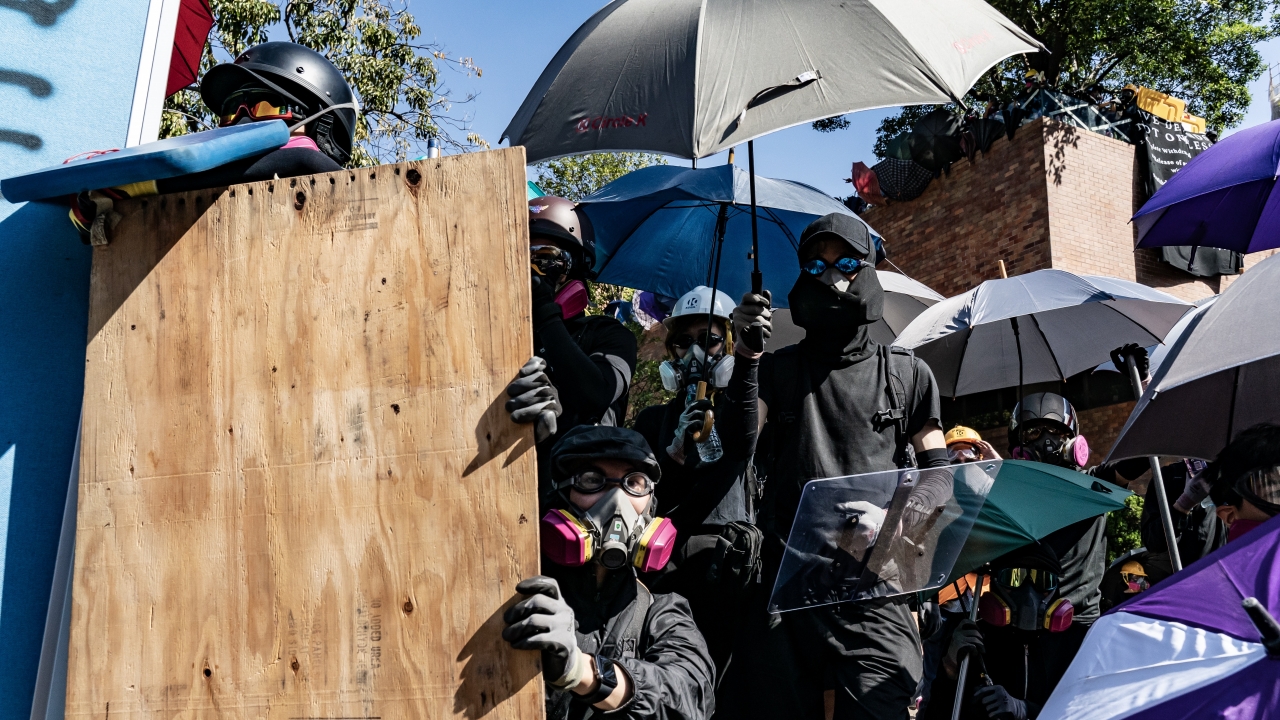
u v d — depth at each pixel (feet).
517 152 7.61
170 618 7.31
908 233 53.26
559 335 10.32
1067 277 16.48
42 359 9.29
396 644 7.07
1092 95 50.44
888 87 8.35
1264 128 13.44
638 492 8.63
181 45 17.25
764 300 10.06
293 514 7.33
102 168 7.43
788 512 10.62
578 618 8.64
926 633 13.80
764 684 10.34
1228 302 9.93
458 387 7.34
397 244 7.61
